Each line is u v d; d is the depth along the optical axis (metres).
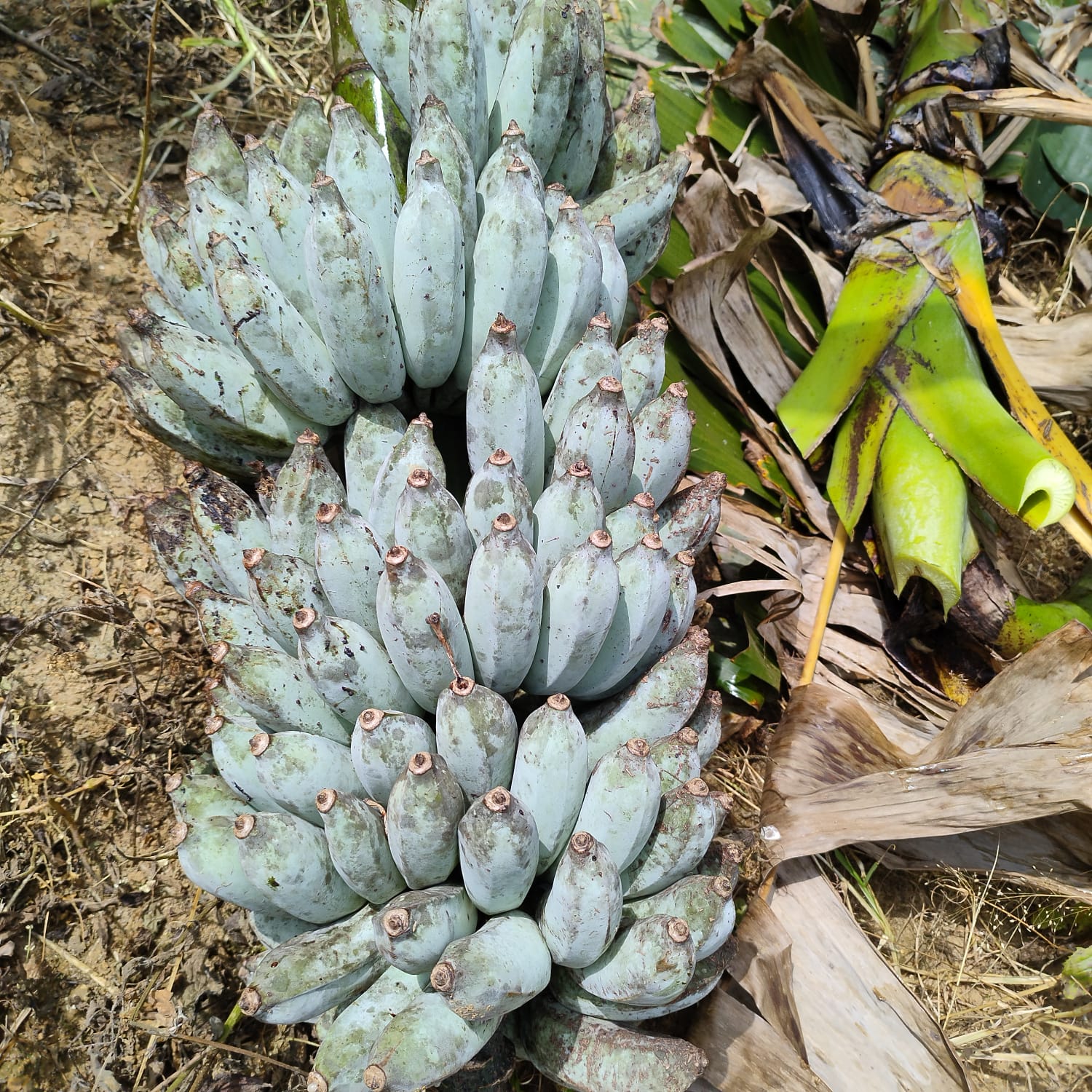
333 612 0.69
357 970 0.62
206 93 1.25
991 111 1.08
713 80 1.19
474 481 0.67
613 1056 0.63
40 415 1.03
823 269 1.10
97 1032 0.81
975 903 0.92
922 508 0.95
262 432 0.76
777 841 0.84
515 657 0.65
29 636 0.94
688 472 1.04
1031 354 1.08
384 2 0.79
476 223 0.76
